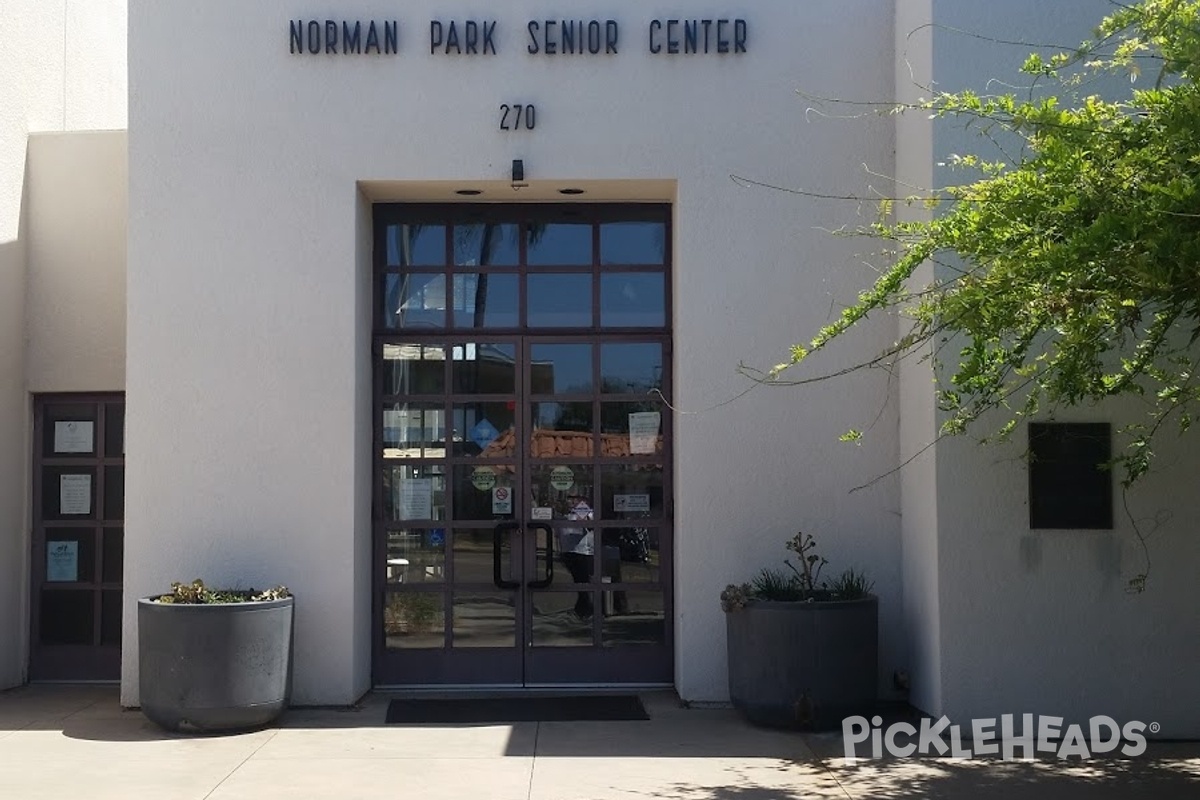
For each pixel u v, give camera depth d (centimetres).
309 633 930
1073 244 562
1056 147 596
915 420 905
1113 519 854
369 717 905
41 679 1059
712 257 948
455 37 951
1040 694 848
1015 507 855
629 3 958
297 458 934
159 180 941
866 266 947
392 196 994
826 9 962
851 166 955
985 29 872
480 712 922
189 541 930
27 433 1065
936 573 856
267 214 942
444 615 996
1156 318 745
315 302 940
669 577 997
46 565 1066
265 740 843
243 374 936
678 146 952
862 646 872
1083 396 703
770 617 865
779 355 945
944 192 855
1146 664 849
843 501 941
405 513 1001
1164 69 618
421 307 1012
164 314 937
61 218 1074
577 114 955
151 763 784
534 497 1003
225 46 948
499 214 1017
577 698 970
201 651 853
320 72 950
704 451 941
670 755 802
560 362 1011
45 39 1104
